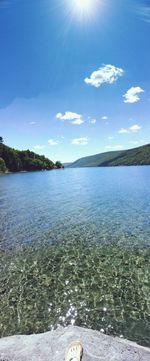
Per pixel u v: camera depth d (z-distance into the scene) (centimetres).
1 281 1334
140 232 2152
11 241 2042
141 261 1545
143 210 3033
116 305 1088
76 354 593
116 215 2833
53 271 1446
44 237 2123
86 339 682
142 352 643
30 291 1227
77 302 1120
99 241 1958
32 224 2589
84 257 1642
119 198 4044
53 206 3619
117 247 1806
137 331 926
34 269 1480
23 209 3447
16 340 716
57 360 604
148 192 4591
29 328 956
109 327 952
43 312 1054
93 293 1191
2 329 952
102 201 3844
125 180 7831
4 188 6569
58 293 1201
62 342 676
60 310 1066
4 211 3328
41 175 13612
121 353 632
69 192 5266
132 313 1029
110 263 1530
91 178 9750
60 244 1925
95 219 2695
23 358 629
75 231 2269
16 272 1445
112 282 1291
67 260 1602
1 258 1672
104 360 603
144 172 12644
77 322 984
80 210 3231
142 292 1185
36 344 683
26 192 5534
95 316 1020
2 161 16838
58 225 2514
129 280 1304
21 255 1717
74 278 1349
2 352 662
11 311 1065
